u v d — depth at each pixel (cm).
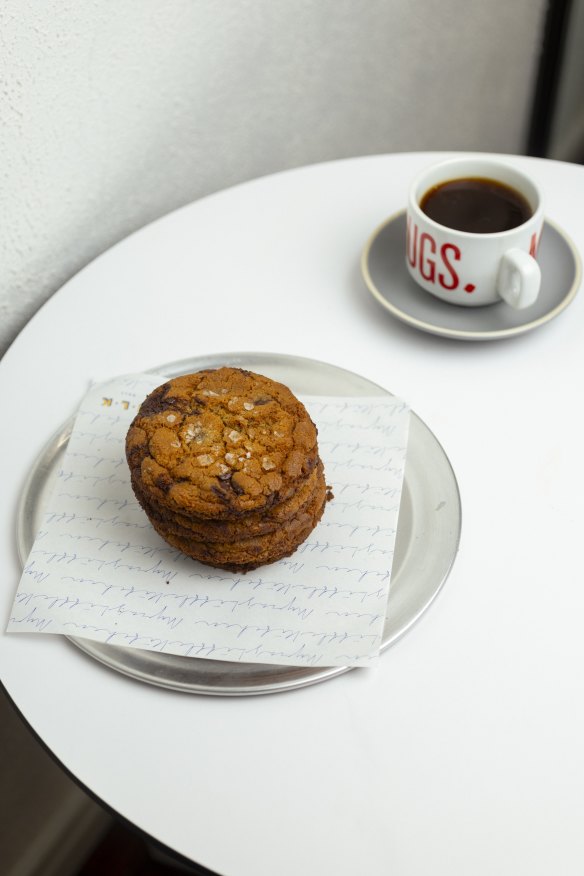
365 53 106
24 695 57
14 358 73
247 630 58
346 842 52
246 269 79
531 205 73
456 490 63
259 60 92
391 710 56
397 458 65
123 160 82
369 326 74
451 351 72
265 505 58
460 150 139
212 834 53
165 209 89
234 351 73
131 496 64
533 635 58
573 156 171
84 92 75
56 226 78
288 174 86
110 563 61
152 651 58
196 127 89
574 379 70
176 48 82
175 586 60
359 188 84
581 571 60
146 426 61
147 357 73
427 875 51
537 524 62
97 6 73
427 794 53
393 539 61
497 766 54
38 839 99
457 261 71
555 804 53
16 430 69
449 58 123
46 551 62
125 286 78
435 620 59
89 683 57
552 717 55
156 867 99
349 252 79
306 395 68
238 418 60
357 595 59
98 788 54
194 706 56
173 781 54
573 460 65
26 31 69
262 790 54
